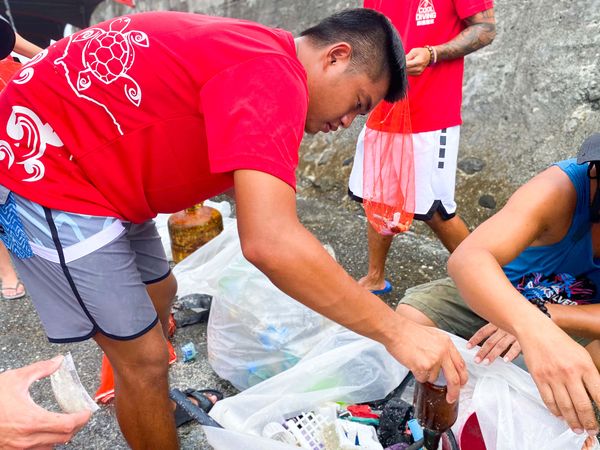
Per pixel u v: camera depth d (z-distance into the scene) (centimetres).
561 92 280
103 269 124
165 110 111
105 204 123
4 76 212
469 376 132
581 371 99
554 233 141
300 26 413
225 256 209
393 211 213
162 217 301
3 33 132
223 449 115
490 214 281
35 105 114
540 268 150
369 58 110
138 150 116
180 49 106
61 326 132
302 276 94
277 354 175
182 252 257
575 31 282
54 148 116
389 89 121
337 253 280
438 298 165
